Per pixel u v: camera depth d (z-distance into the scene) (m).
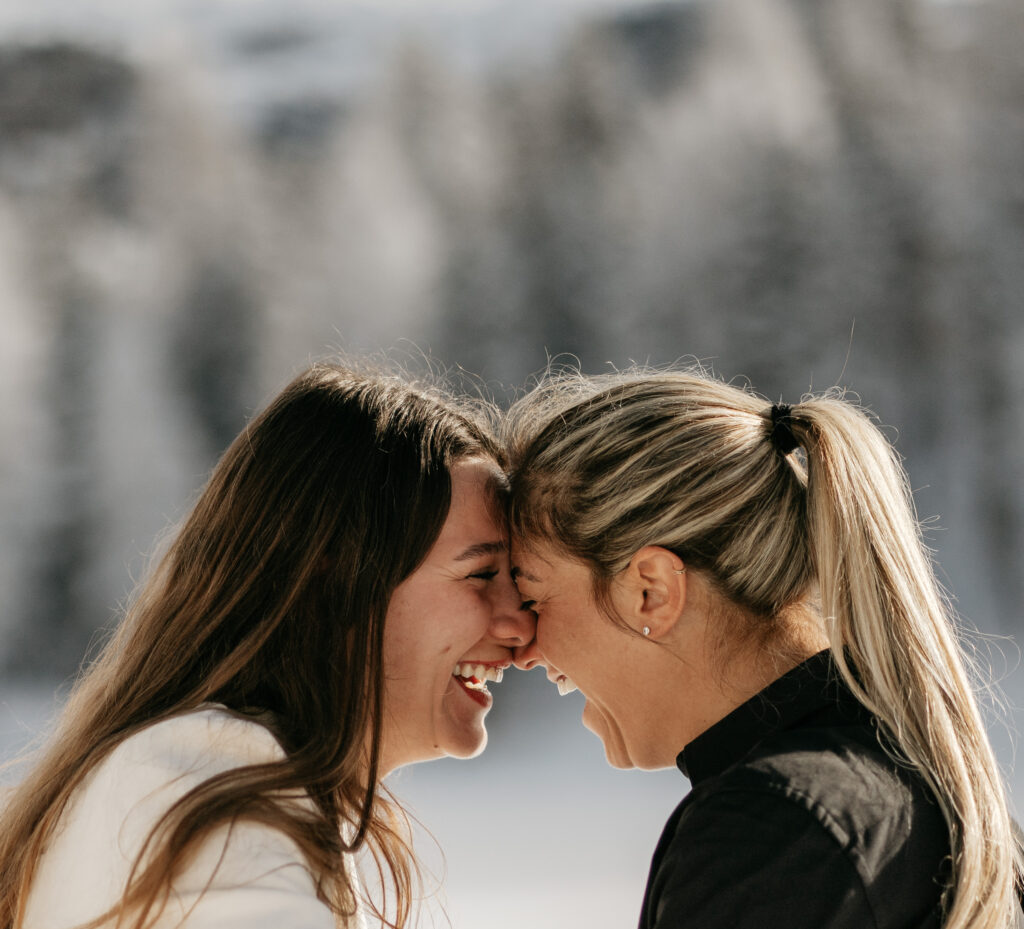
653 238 31.53
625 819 13.79
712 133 32.72
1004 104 32.88
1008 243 30.84
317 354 31.34
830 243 30.44
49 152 49.94
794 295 30.08
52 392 28.72
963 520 28.23
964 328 29.84
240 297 31.67
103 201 36.22
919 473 28.64
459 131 35.91
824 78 33.72
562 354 29.34
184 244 33.22
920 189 30.91
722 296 30.41
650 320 30.52
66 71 53.66
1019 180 31.42
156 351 30.53
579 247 31.67
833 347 29.62
